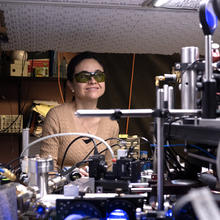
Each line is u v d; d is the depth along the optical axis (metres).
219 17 0.80
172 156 1.42
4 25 2.57
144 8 2.39
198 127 0.99
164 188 1.18
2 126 4.05
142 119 4.50
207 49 1.08
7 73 4.05
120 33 2.80
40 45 2.95
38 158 1.34
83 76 2.63
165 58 4.56
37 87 4.35
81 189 1.28
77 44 2.97
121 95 4.54
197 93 1.28
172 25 2.70
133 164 1.42
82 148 2.46
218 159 0.71
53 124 2.51
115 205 0.98
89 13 2.44
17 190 1.26
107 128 2.61
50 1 2.24
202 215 0.45
